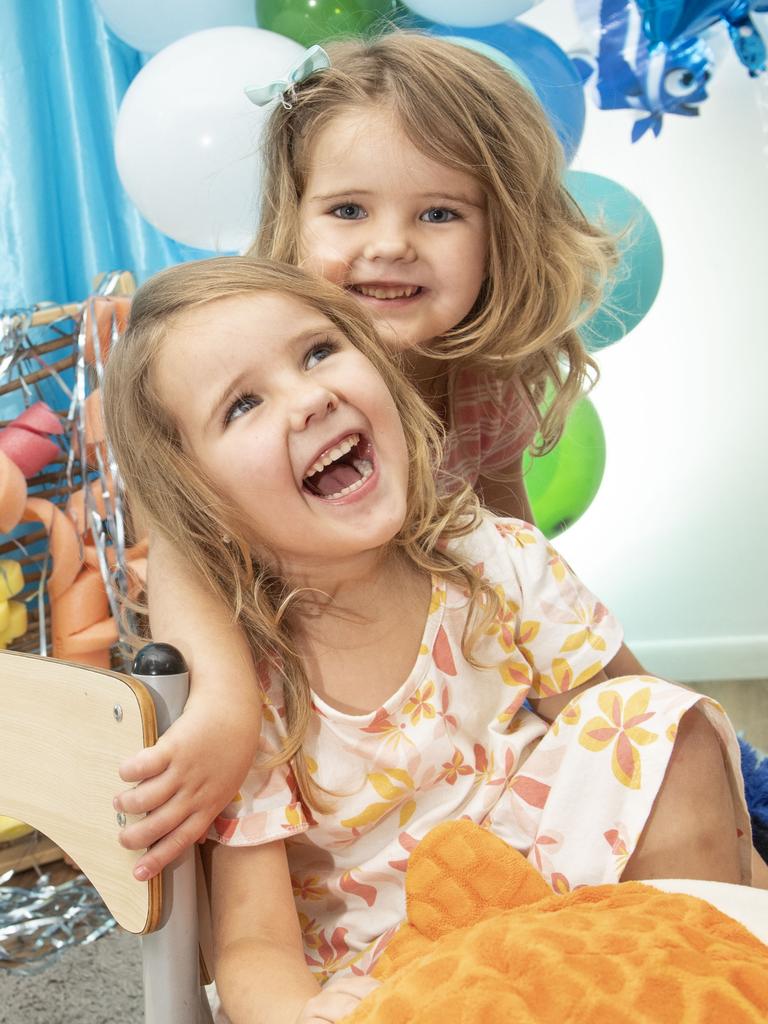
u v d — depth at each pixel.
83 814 0.66
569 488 1.87
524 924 0.52
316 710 0.80
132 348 0.78
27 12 1.87
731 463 2.16
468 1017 0.47
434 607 0.83
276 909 0.74
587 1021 0.45
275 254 1.10
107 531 1.50
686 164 2.07
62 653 1.54
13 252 1.89
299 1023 0.61
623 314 1.79
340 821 0.79
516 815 0.81
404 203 1.02
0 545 1.63
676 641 2.20
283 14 1.69
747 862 0.80
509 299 1.12
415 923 0.66
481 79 1.06
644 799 0.75
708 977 0.47
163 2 1.72
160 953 0.65
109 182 1.96
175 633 0.76
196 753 0.65
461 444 1.22
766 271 2.10
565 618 0.87
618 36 1.90
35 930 1.44
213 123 1.54
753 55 1.86
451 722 0.82
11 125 1.86
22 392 1.77
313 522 0.74
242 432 0.73
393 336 1.02
